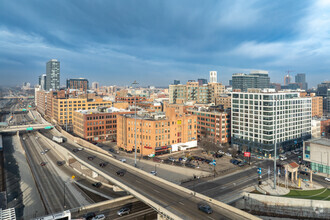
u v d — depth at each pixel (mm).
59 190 107312
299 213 86312
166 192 75938
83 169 129875
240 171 119125
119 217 75375
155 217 76562
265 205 89125
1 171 130125
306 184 101875
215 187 98938
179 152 151875
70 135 184000
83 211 77250
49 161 147250
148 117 157250
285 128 149125
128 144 151875
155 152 143625
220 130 166500
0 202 74625
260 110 142250
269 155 140125
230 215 60562
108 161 117000
